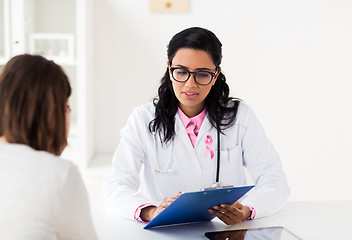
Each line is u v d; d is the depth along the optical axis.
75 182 0.90
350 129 3.37
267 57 3.29
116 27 3.23
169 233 1.26
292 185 3.40
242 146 1.67
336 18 3.27
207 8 3.24
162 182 1.62
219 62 1.49
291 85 3.32
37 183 0.87
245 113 1.67
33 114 0.92
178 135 1.60
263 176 1.60
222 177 1.64
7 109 0.91
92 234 0.94
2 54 2.93
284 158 3.38
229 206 1.29
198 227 1.31
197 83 1.45
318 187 3.41
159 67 3.28
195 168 1.61
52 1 3.16
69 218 0.88
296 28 3.27
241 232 1.24
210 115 1.61
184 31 1.47
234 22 3.25
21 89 0.91
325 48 3.30
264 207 1.42
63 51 3.03
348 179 3.40
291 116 3.35
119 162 1.59
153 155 1.61
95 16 3.22
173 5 3.21
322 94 3.34
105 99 3.30
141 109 1.67
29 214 0.85
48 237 0.85
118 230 1.27
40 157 0.90
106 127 3.33
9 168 0.88
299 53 3.30
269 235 1.21
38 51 3.02
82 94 2.88
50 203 0.86
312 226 1.34
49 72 0.94
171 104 1.60
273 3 3.25
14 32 2.91
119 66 3.27
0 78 0.93
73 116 3.30
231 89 3.31
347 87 3.33
